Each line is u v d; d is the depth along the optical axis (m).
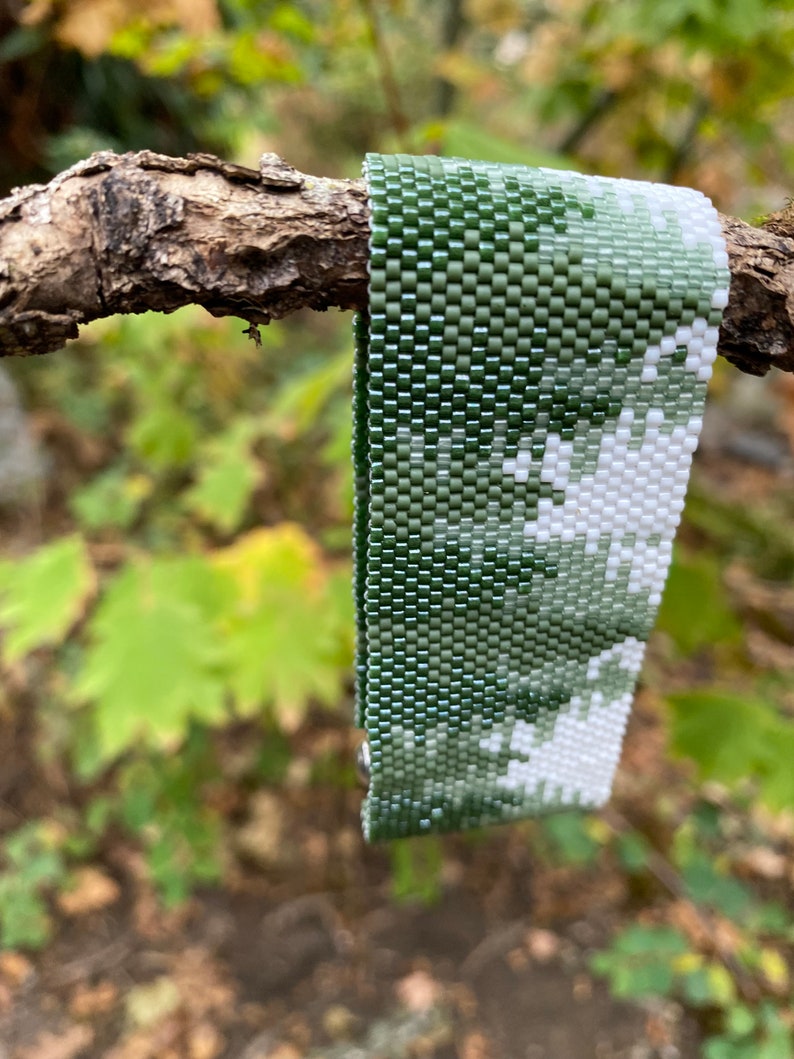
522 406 0.08
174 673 0.18
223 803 0.30
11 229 0.07
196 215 0.07
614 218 0.08
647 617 0.09
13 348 0.08
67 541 0.19
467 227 0.07
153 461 0.28
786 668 0.32
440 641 0.09
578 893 0.28
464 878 0.29
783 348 0.08
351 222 0.07
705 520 0.27
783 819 0.28
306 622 0.19
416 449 0.08
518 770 0.10
